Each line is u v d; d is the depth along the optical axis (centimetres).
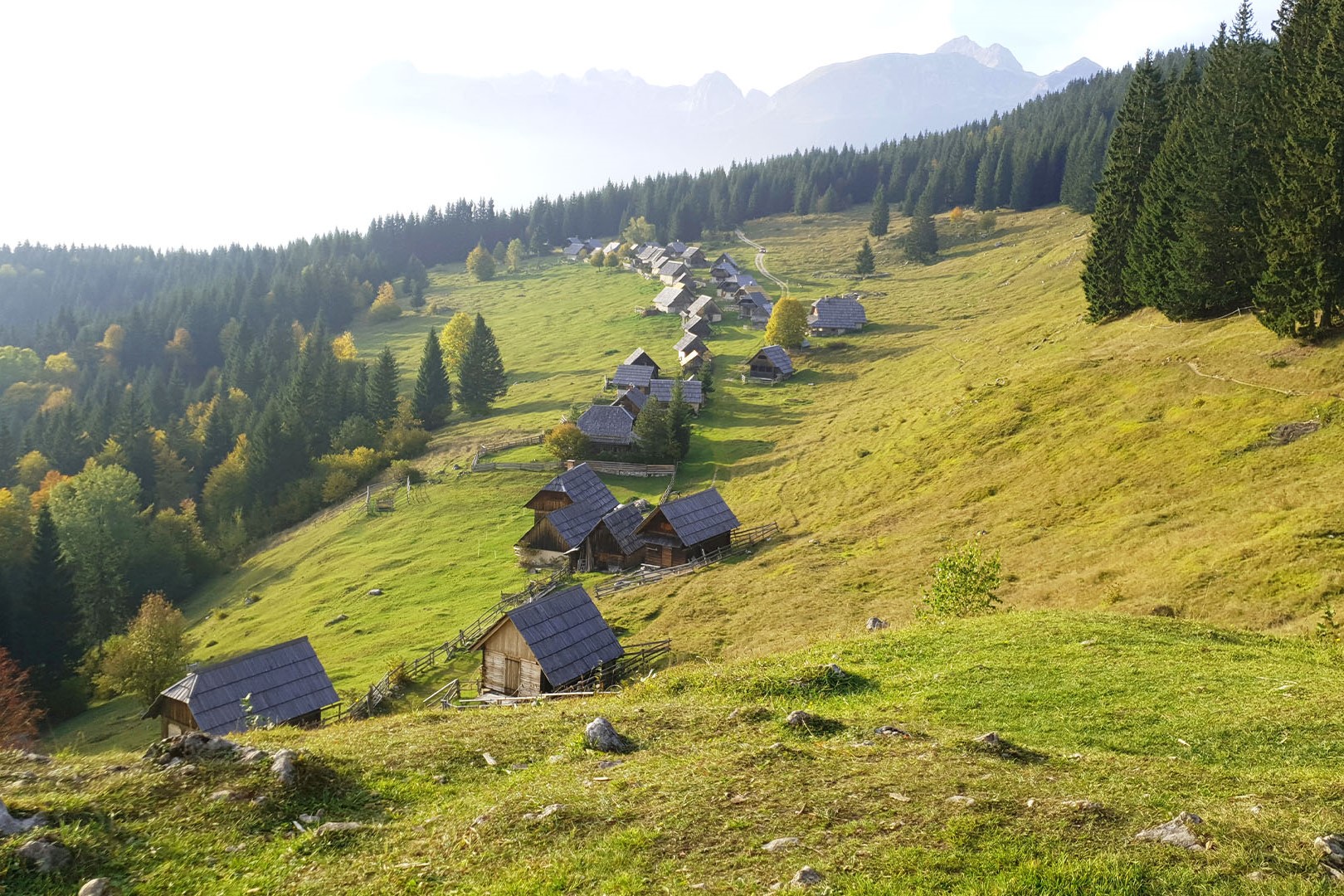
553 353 16238
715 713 2125
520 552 7481
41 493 12112
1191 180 7425
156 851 1345
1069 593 4059
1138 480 5319
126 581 9656
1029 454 6500
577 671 4238
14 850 1235
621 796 1551
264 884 1279
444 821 1505
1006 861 1247
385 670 5441
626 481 9431
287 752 1664
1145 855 1245
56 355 19900
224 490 12412
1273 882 1162
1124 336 8194
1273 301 6188
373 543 8662
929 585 4769
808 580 5466
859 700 2361
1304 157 5841
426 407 13100
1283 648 2689
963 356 10806
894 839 1330
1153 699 2211
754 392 12138
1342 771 1697
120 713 6353
